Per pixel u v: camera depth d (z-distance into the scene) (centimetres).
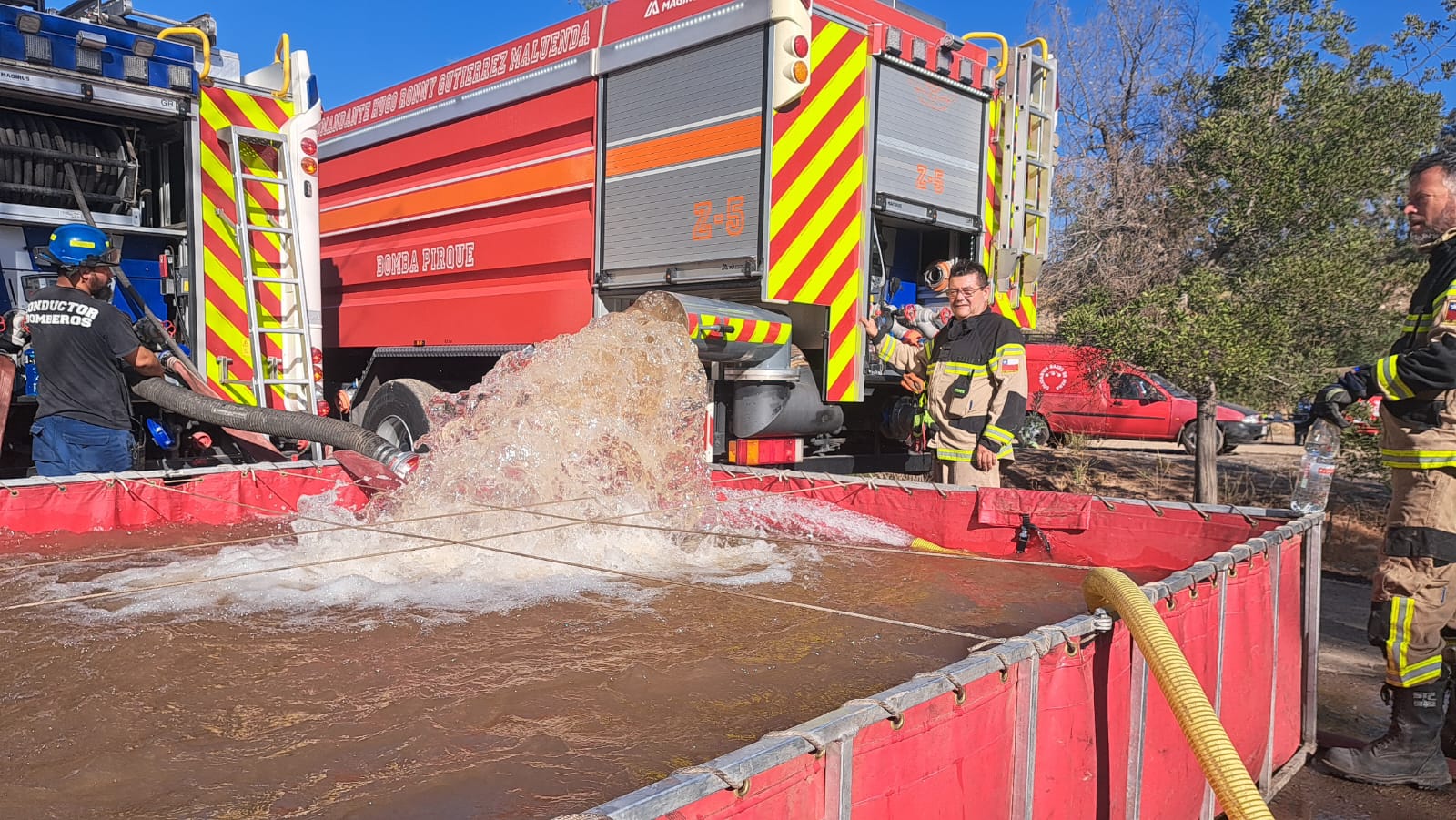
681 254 571
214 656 226
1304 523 304
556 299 659
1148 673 216
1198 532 335
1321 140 752
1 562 321
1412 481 297
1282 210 736
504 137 695
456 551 333
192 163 561
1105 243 1462
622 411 427
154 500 388
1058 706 185
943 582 323
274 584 295
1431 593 295
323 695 202
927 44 598
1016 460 1120
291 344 620
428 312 787
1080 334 762
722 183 547
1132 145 1666
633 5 597
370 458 427
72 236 454
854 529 412
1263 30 1287
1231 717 254
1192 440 1268
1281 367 695
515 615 268
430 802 155
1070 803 189
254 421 445
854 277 569
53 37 492
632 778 164
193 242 564
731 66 543
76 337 445
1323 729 357
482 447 396
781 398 562
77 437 447
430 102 761
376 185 846
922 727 151
